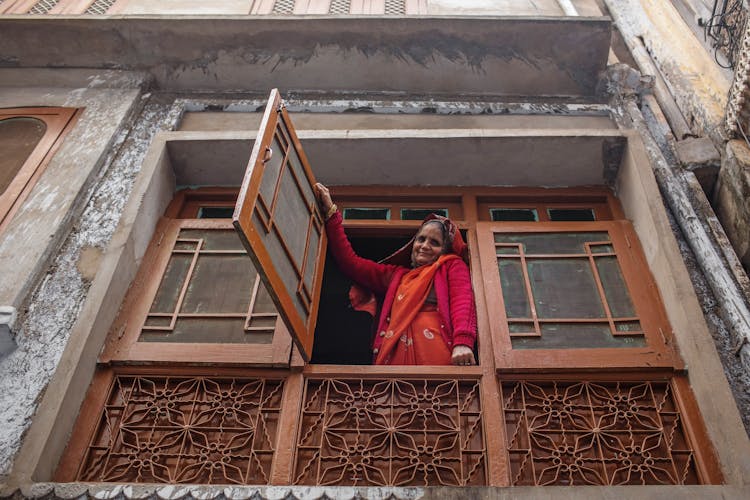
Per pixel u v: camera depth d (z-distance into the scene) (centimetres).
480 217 481
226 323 397
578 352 376
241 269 426
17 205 455
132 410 364
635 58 645
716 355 357
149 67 570
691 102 551
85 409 358
